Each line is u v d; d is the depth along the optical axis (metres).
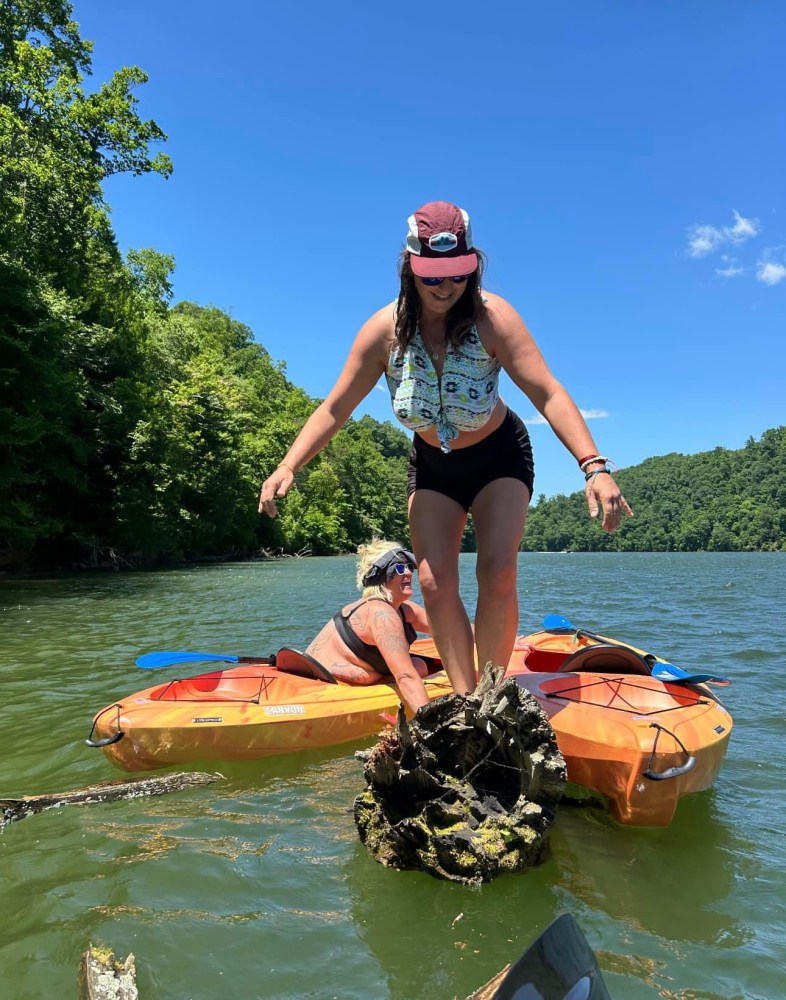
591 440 2.72
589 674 3.99
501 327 2.81
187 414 33.41
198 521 32.94
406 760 2.71
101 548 26.73
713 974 2.02
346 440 72.38
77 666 6.84
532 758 2.59
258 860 2.73
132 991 1.93
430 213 2.67
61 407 21.84
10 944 2.18
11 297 19.58
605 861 2.77
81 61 24.05
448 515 3.19
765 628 9.84
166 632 9.15
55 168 22.30
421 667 4.95
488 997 1.77
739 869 2.72
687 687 3.92
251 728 3.99
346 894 2.47
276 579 21.42
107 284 29.20
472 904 2.41
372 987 1.96
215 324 84.31
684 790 3.23
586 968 1.63
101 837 2.94
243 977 2.00
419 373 2.91
